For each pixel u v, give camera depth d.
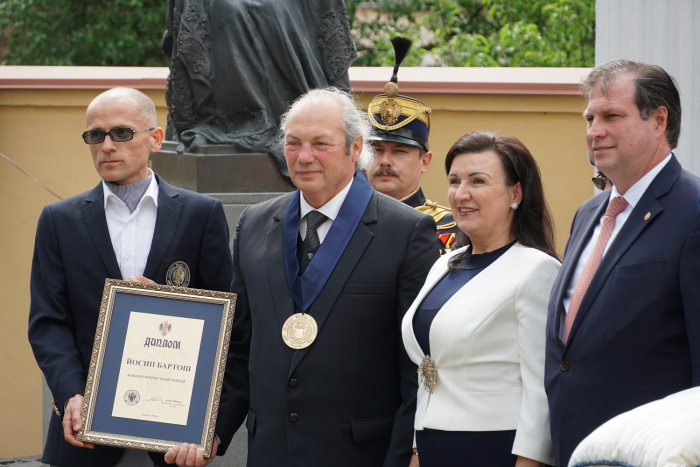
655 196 4.44
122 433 5.38
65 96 11.34
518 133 10.95
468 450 4.76
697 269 4.16
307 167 5.17
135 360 5.47
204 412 5.41
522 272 4.87
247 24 7.89
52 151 11.38
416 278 5.24
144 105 6.00
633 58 9.64
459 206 5.09
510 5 20.70
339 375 5.10
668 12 9.46
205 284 6.13
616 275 4.39
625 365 4.30
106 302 5.53
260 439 5.19
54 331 5.81
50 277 5.88
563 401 4.48
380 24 22.48
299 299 5.19
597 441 3.38
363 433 5.11
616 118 4.52
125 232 5.96
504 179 5.04
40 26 21.94
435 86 10.91
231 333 5.65
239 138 7.84
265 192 7.77
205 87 8.04
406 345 5.08
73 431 5.44
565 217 10.89
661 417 3.30
